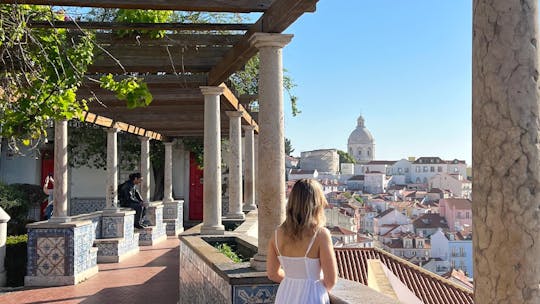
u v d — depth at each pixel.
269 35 4.60
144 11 5.45
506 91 1.81
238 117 9.79
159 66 6.57
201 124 12.76
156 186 19.02
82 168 18.41
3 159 17.20
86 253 9.35
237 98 9.61
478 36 1.88
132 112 10.84
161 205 14.63
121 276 9.47
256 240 6.51
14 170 17.31
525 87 1.80
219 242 6.98
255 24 4.88
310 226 2.96
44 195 16.33
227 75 6.57
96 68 6.47
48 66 4.86
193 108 10.42
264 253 4.44
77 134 17.69
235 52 5.73
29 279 8.70
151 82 7.20
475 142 1.90
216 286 4.70
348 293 3.11
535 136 1.80
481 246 1.85
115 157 11.83
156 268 10.27
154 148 18.69
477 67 1.89
